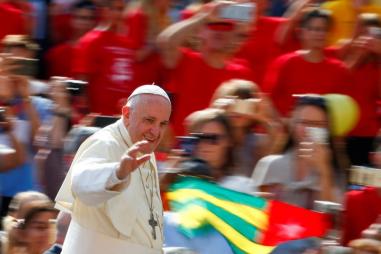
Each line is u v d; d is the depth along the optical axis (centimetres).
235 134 2578
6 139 2719
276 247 2425
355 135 3178
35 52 3219
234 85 2711
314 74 3145
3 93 2788
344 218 2728
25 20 3350
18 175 2750
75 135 2647
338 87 3170
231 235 2397
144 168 2108
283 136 2689
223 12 3070
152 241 2098
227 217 2408
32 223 2267
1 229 2711
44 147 2744
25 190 2752
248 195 2455
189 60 3081
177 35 3077
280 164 2648
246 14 3091
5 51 2980
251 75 3117
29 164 2764
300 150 2653
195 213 2383
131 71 3139
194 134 2527
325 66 3156
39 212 2272
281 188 2641
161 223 2136
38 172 2733
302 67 3142
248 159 2644
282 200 2636
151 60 3152
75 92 2861
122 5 3162
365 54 3228
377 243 2455
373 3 3412
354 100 3195
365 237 2542
